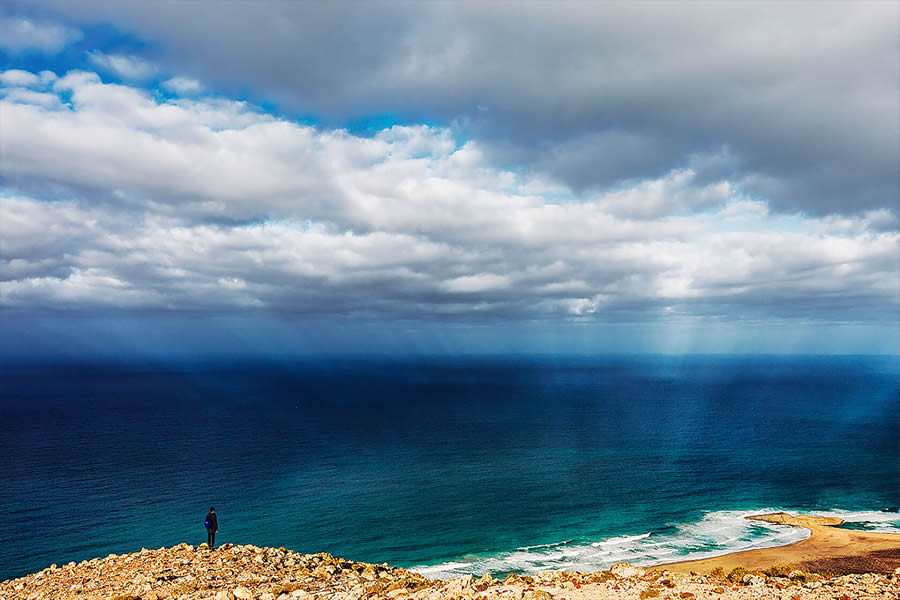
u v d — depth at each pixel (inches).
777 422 7003.0
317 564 1104.8
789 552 2421.3
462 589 792.3
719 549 2517.2
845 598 644.7
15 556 2500.0
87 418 7396.7
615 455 4859.7
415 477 4035.4
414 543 2706.7
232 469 4298.7
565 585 790.5
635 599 688.4
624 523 2974.9
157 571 1011.3
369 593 804.6
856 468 4252.0
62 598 888.3
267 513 3169.3
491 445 5378.9
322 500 3432.6
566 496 3516.2
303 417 7588.6
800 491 3590.1
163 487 3718.0
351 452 5019.7
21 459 4685.0
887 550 2406.5
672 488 3705.7
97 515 3095.5
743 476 4025.6
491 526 2945.4
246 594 819.4
